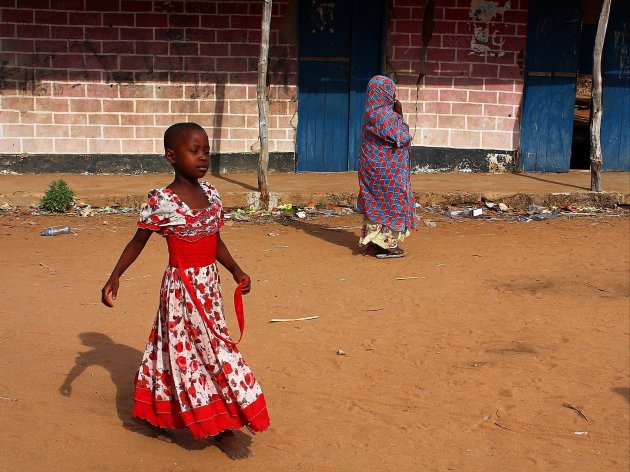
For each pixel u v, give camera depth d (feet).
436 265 28.60
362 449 15.47
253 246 30.81
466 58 42.22
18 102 39.93
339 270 27.81
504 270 28.14
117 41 40.09
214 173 41.70
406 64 41.93
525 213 37.06
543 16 42.32
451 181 40.78
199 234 13.76
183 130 13.66
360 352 20.43
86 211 34.96
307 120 42.47
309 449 15.28
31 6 39.19
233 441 14.74
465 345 21.20
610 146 44.68
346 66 42.22
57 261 27.78
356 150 43.16
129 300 23.82
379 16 41.83
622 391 18.76
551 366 20.03
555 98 43.32
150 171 41.50
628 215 37.01
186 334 13.82
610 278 27.43
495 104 42.88
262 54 35.27
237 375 13.92
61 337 20.49
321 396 17.76
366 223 29.32
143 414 14.38
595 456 15.81
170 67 40.63
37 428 15.28
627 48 43.73
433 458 15.33
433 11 41.55
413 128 42.60
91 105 40.47
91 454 14.39
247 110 41.52
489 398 18.12
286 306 23.88
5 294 23.98
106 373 18.17
